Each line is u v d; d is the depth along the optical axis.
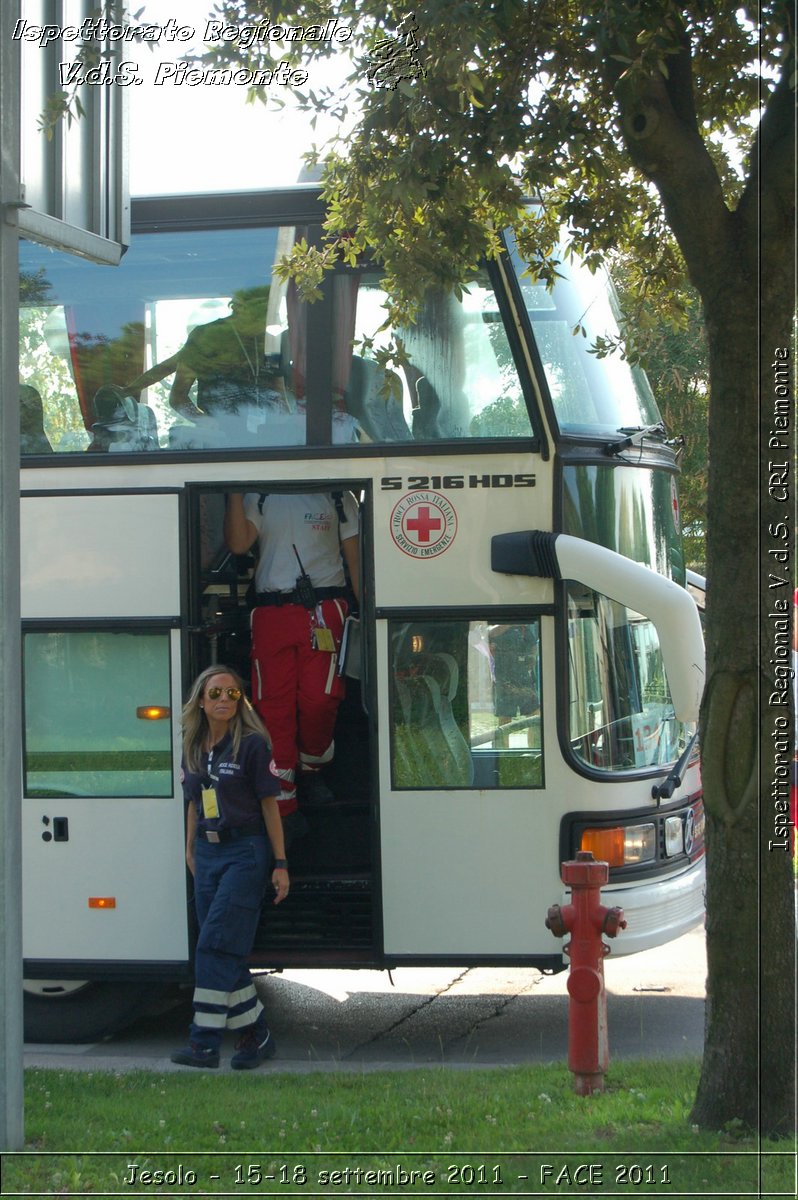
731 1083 11.02
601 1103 12.44
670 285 15.84
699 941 22.58
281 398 16.62
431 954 16.14
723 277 10.91
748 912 10.95
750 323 10.82
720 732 10.88
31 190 11.84
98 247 12.84
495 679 16.14
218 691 15.21
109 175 13.08
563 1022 18.03
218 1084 14.05
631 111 11.51
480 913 16.09
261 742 15.28
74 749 16.91
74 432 16.92
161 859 16.70
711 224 11.04
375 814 16.23
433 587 16.16
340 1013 18.73
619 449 16.47
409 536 16.20
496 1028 17.80
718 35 14.18
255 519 17.52
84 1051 17.19
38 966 16.86
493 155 13.61
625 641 16.69
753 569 10.77
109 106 13.01
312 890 16.69
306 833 18.02
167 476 16.64
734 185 15.27
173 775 16.67
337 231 15.84
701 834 17.88
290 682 17.28
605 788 16.09
